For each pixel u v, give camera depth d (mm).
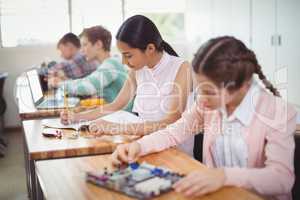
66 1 5883
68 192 1277
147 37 2061
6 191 3617
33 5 5805
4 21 5762
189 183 1225
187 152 1880
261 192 1283
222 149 1629
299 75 5344
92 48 3479
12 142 5289
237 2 5676
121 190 1245
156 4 6145
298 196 1562
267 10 5512
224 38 1376
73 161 1614
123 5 6047
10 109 5867
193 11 6098
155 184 1246
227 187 1253
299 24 5324
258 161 1509
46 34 5895
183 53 6160
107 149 1774
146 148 1633
